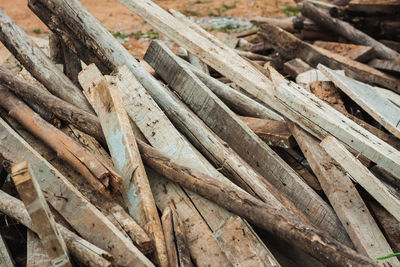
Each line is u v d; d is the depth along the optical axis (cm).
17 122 343
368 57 586
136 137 328
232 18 1153
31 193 181
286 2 1357
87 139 332
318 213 290
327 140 280
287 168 313
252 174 298
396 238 269
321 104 325
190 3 1320
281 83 334
